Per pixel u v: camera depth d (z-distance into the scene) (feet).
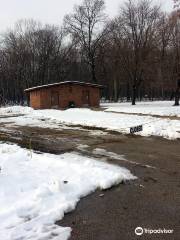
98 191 28.27
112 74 219.82
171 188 29.30
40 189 27.40
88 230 21.48
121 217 23.34
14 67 249.96
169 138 55.88
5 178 30.71
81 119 85.87
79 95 142.72
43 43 244.63
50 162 37.29
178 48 132.46
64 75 246.06
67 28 194.70
